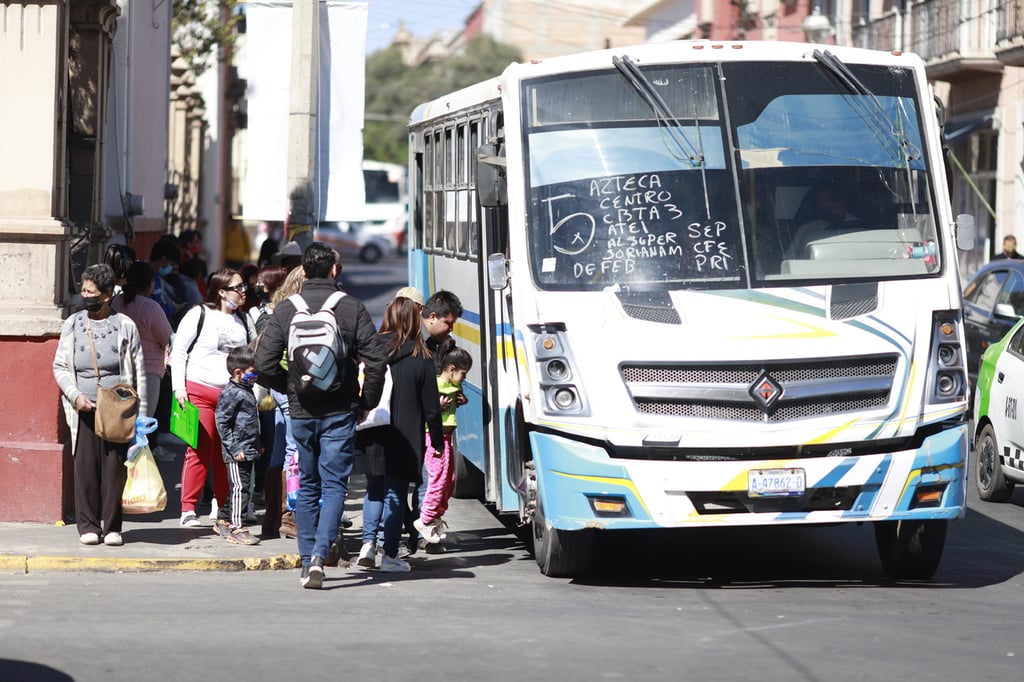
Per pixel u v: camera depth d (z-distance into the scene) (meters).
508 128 16.25
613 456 15.02
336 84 25.59
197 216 57.88
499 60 169.62
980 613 14.66
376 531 16.53
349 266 128.25
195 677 11.42
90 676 11.40
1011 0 47.25
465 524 20.58
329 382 15.10
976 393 24.25
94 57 25.78
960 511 15.48
